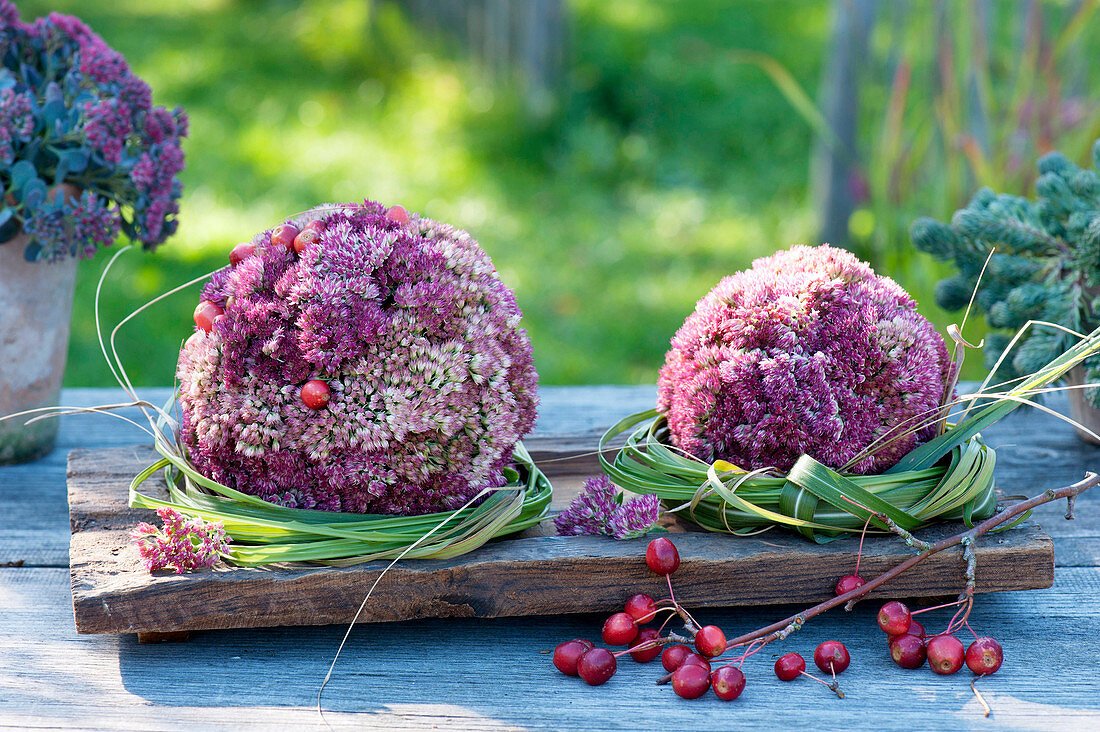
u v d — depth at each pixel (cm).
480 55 477
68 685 126
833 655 125
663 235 359
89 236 144
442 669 128
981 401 150
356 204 133
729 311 132
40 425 152
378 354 127
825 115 301
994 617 132
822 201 315
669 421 135
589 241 352
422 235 131
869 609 133
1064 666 128
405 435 128
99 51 146
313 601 127
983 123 212
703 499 132
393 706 125
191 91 480
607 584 129
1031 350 143
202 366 128
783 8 573
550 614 131
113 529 133
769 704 125
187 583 126
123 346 275
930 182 211
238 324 127
